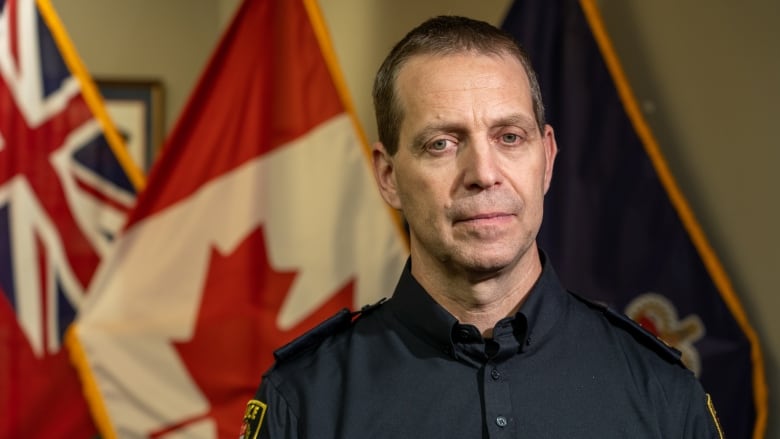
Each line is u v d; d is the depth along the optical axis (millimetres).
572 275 2555
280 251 2627
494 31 1107
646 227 2539
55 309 2732
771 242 2482
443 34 1086
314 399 1101
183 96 3158
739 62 2537
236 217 2625
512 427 1041
